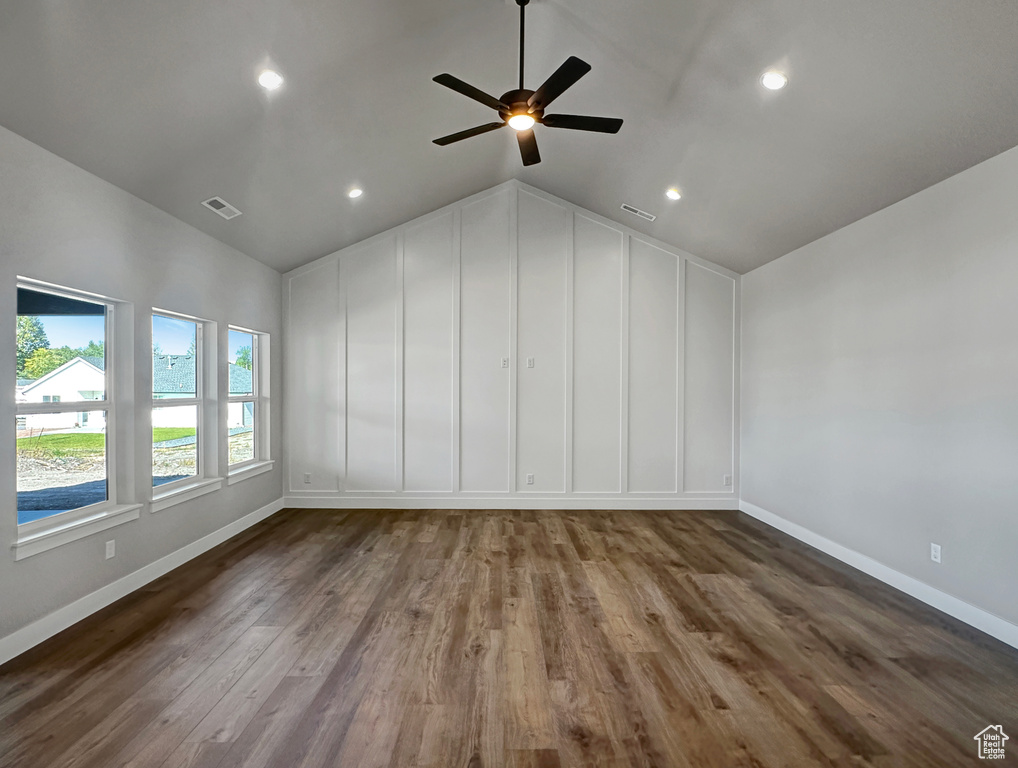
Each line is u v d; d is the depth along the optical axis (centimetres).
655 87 319
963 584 291
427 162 443
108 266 307
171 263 368
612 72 320
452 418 551
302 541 434
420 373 553
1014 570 263
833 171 333
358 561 386
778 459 483
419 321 554
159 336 378
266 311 518
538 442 552
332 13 251
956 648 260
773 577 358
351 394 554
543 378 553
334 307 554
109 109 257
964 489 291
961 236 293
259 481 502
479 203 554
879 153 301
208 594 322
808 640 268
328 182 414
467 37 297
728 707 211
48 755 180
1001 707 212
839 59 246
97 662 242
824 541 415
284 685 225
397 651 255
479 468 552
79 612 285
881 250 355
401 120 364
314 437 553
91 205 294
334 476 554
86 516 302
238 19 236
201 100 277
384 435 552
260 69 271
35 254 258
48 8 199
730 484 556
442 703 213
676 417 555
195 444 419
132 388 329
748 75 278
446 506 550
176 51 240
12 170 246
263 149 340
